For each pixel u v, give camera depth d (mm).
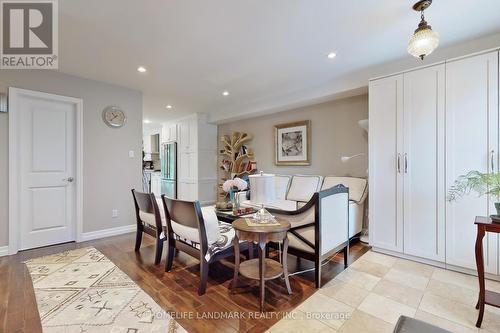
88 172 3416
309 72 3225
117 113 3688
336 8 1915
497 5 1879
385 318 1654
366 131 3484
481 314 1561
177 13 1959
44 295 1932
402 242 2639
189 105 4969
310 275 2287
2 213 2787
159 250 2537
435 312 1715
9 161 2818
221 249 2062
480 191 2043
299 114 4371
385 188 2744
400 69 2863
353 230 3195
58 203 3223
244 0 1808
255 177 1996
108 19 2029
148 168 7816
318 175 4066
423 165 2488
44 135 3121
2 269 2412
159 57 2764
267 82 3600
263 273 1754
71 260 2646
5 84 2812
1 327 1553
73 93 3283
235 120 5445
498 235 2131
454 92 2316
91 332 1508
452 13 1982
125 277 2240
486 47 2355
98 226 3508
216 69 3117
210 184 5855
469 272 2271
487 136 2156
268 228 1805
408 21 2096
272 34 2297
